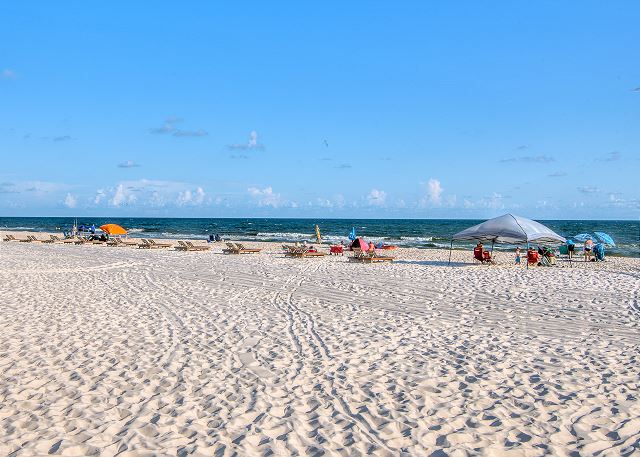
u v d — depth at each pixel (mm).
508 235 18875
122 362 7113
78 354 7484
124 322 9617
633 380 6391
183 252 27328
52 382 6305
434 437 4828
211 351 7676
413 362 7152
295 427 5012
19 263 20047
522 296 12430
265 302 11789
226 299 12172
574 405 5602
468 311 10734
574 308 10992
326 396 5848
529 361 7203
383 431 4949
